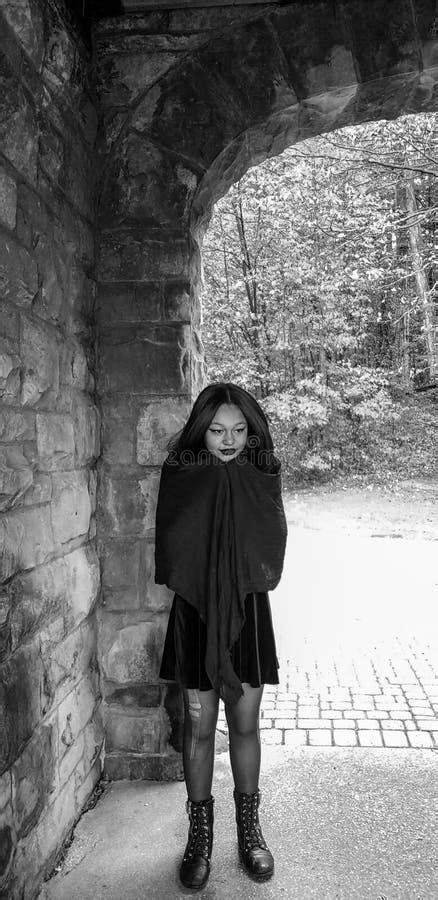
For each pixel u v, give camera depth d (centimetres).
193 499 213
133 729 272
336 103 274
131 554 271
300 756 290
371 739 306
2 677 169
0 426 171
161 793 261
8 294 178
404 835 230
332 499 1112
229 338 1271
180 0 250
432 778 270
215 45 259
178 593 211
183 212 265
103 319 269
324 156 919
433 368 1259
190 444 216
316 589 582
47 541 207
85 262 254
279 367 1267
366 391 1229
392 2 253
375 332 1389
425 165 912
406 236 1267
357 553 729
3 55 175
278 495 219
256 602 216
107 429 271
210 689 211
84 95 243
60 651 219
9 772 174
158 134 263
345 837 229
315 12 255
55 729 213
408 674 389
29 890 190
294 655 424
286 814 244
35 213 198
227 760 287
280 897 200
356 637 456
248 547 211
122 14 260
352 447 1257
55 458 216
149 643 271
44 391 205
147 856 220
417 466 1257
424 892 201
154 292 267
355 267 1145
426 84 270
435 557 704
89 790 255
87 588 251
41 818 201
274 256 1219
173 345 268
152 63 261
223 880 208
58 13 213
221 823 241
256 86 259
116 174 266
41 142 204
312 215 1105
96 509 270
